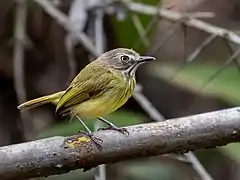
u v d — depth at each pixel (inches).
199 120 263.3
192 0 570.3
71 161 252.7
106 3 425.7
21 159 247.3
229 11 624.4
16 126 520.1
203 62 530.0
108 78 327.3
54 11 450.0
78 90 324.8
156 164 496.7
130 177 485.7
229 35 374.6
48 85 524.4
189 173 482.6
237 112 264.8
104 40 468.1
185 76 453.4
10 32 526.3
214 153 531.8
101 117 341.7
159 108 556.1
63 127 422.9
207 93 435.5
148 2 480.4
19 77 457.1
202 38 598.5
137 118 425.1
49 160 249.6
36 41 522.3
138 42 429.7
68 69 521.7
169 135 260.2
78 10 432.1
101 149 255.3
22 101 450.6
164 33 549.6
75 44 429.4
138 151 259.3
